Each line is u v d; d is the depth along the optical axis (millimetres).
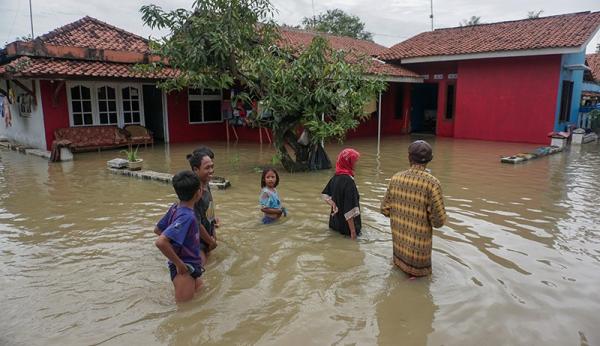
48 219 6297
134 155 10086
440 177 9359
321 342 3230
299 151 10148
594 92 24016
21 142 15164
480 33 18531
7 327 3428
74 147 12742
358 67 10062
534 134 15930
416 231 4156
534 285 4129
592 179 9195
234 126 17047
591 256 4871
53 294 3969
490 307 3715
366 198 7496
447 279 4254
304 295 3943
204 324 3467
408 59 18266
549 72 15336
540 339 3260
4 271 4465
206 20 9367
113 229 5824
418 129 21297
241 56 9969
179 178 3756
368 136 18609
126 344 3209
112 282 4207
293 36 18016
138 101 15078
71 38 14258
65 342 3232
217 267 4535
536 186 8477
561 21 16859
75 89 13633
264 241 5293
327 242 5258
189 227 3762
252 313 3633
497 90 16562
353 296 3924
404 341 3238
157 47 9648
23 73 11531
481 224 5996
